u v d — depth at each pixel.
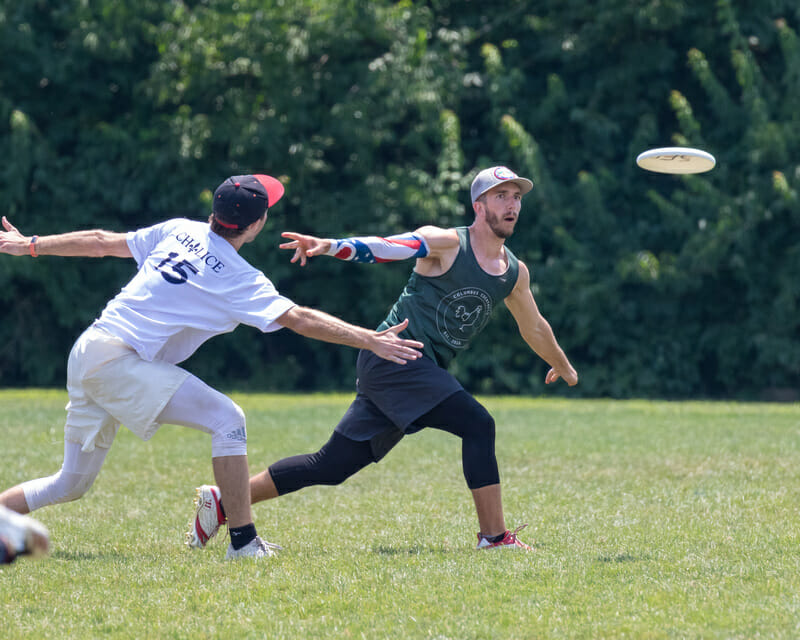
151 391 13.41
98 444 14.08
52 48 65.19
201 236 13.73
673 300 63.16
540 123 63.53
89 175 64.25
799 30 64.50
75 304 64.94
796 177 58.25
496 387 64.81
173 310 13.49
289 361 67.62
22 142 61.38
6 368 68.50
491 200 14.66
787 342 60.53
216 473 13.80
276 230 63.06
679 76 65.81
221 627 10.19
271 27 61.09
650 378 62.69
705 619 10.16
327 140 63.69
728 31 60.22
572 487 20.78
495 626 10.02
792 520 16.31
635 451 26.81
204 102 64.44
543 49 64.69
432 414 14.53
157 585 12.05
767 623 9.97
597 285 59.91
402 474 22.88
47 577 12.41
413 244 14.26
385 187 63.44
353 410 15.24
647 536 14.98
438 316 14.70
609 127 62.38
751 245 59.44
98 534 15.72
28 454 25.39
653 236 62.78
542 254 64.44
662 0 59.62
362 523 16.78
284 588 11.81
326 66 64.44
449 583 11.83
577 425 34.16
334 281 66.19
